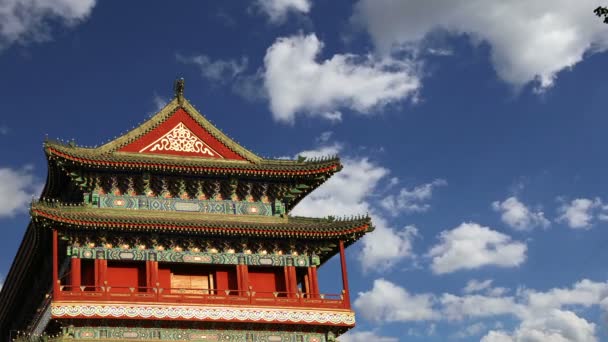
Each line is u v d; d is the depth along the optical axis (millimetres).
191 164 62156
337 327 60438
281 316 58719
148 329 56625
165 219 59250
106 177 61469
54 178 63250
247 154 66438
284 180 65688
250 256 62250
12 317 80250
